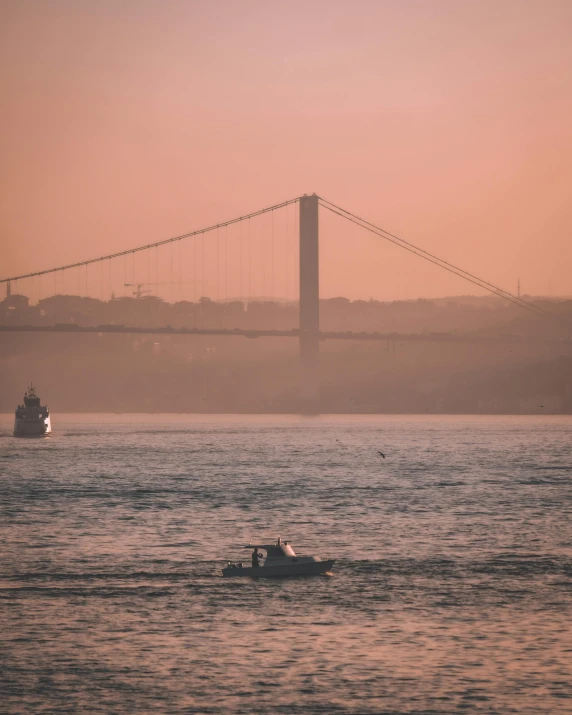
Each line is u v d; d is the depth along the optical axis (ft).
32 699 583.17
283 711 566.77
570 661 643.45
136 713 564.30
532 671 625.82
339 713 564.30
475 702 578.66
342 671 625.82
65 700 581.94
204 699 582.76
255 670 627.05
